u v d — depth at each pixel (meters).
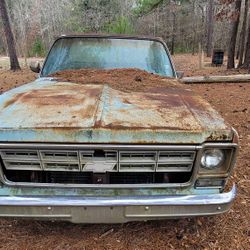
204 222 2.76
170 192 2.14
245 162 3.84
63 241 2.53
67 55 3.91
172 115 2.22
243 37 15.90
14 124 2.05
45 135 1.99
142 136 1.99
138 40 4.07
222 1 14.33
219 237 2.58
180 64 21.00
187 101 2.58
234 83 9.69
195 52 41.50
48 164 2.05
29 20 45.31
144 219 2.13
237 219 2.80
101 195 2.12
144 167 2.06
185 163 2.07
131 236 2.58
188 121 2.13
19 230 2.66
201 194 2.16
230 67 15.46
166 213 2.12
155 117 2.17
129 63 3.82
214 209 2.15
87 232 2.63
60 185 2.11
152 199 2.09
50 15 46.19
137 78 3.30
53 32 44.59
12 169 2.08
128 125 2.03
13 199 2.09
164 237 2.58
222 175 2.13
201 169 2.11
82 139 1.98
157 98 2.63
